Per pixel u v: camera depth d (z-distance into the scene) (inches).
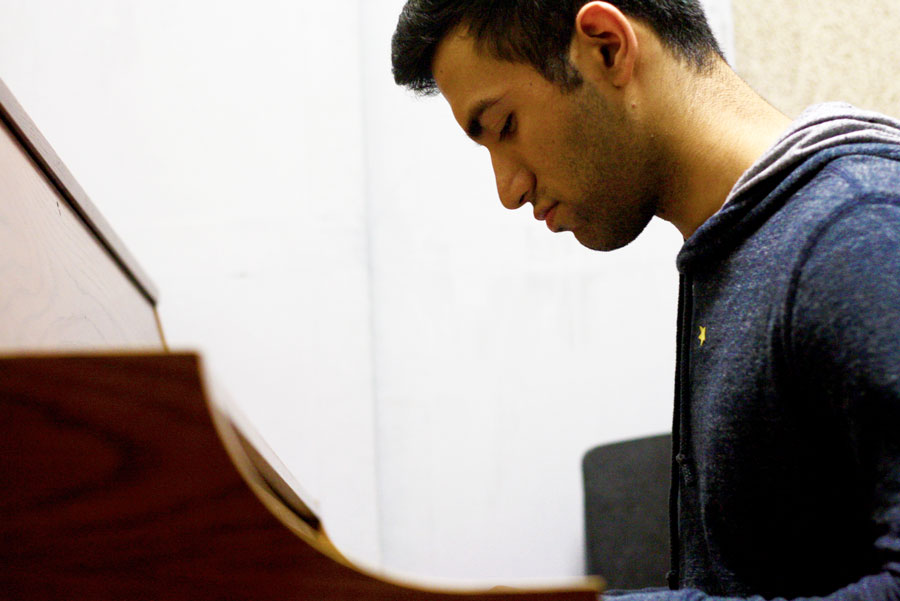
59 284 33.9
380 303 86.4
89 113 85.7
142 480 18.0
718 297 32.5
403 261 86.9
